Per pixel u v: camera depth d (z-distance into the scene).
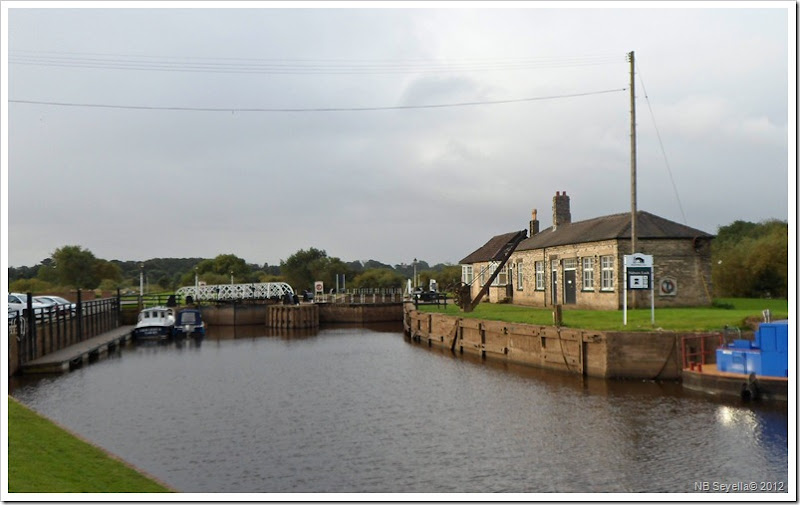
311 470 16.97
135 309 64.81
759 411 20.72
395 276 106.75
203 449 19.08
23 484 11.64
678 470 15.98
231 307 69.69
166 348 47.38
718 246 64.38
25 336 33.69
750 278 52.28
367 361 37.91
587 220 47.19
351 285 106.38
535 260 48.81
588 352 27.62
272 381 31.20
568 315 35.81
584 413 21.59
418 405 24.42
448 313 45.56
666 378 26.00
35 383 31.11
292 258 116.31
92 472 13.30
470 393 26.25
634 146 31.50
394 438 19.80
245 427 21.69
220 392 28.41
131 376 33.34
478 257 62.06
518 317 37.50
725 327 25.31
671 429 19.27
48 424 15.59
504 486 15.39
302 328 64.62
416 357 38.94
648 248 36.72
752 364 22.25
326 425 21.70
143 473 14.30
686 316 31.05
